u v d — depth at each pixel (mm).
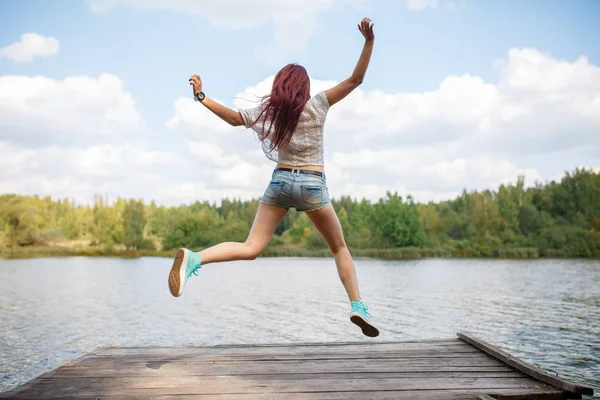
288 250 80000
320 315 16484
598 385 8070
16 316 16656
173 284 3438
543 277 32969
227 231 95188
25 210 92062
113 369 4441
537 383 4023
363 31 3449
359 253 75500
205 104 3582
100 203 104875
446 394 3744
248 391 3799
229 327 14297
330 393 3762
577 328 13664
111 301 21016
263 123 3600
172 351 5180
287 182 3590
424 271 40406
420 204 94500
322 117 3602
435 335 12719
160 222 106688
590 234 68000
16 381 8797
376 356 4918
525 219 74688
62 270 45125
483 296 21797
